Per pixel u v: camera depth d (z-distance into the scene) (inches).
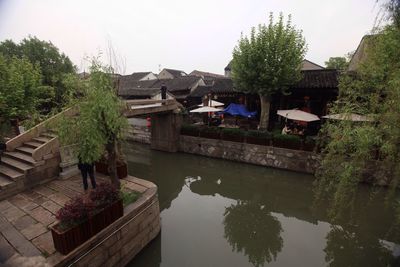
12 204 256.1
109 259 207.2
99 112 217.0
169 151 668.1
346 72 312.0
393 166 211.3
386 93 208.7
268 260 266.4
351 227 331.9
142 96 1011.9
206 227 329.1
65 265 169.8
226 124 746.8
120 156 329.7
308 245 295.1
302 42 546.3
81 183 312.0
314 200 381.7
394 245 289.4
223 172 555.2
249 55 538.3
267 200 428.5
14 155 326.0
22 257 171.2
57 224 177.5
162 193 457.1
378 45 236.1
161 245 284.8
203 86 1066.1
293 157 500.7
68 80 241.3
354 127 222.1
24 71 458.0
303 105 655.8
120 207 218.4
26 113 446.0
